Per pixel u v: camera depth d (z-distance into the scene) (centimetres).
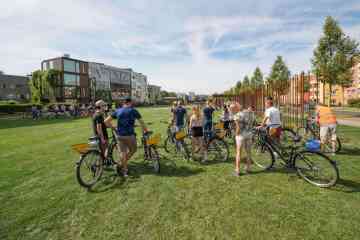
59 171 561
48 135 1173
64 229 308
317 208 345
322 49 1770
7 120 2220
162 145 852
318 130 799
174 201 383
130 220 327
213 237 282
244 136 499
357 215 322
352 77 1841
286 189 421
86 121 2055
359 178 459
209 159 647
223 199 385
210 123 748
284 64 2738
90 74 5616
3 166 607
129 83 7794
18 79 5984
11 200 396
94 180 470
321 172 436
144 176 511
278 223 308
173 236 287
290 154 495
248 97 1759
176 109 762
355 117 1748
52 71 4222
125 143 501
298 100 938
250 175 504
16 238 289
